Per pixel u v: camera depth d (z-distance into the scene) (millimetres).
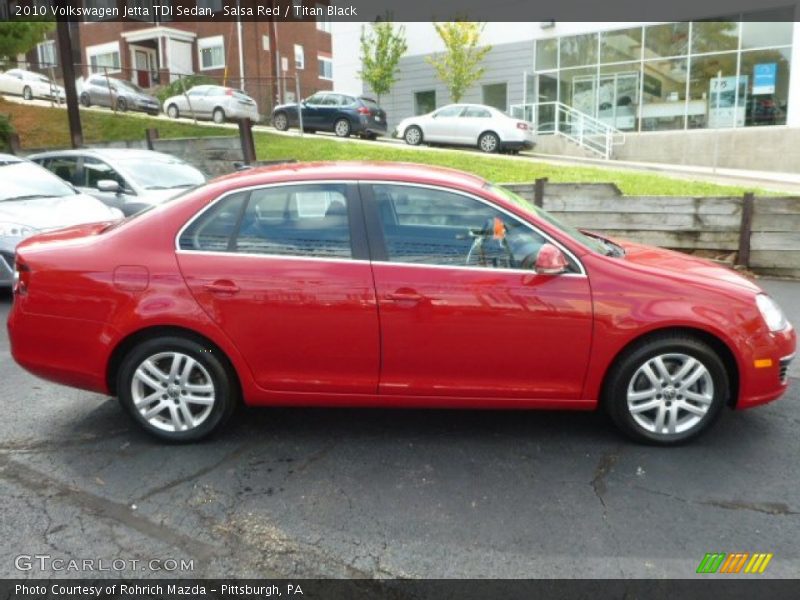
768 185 14383
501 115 19016
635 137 21266
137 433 4285
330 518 3355
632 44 21844
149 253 3945
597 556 3053
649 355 3912
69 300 3953
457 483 3682
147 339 3984
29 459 3949
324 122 20953
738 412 4594
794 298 7758
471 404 4004
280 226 3969
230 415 4121
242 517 3365
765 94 19656
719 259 9188
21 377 5258
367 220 3947
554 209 9898
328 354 3920
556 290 3842
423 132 19844
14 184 8484
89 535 3215
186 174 10352
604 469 3820
